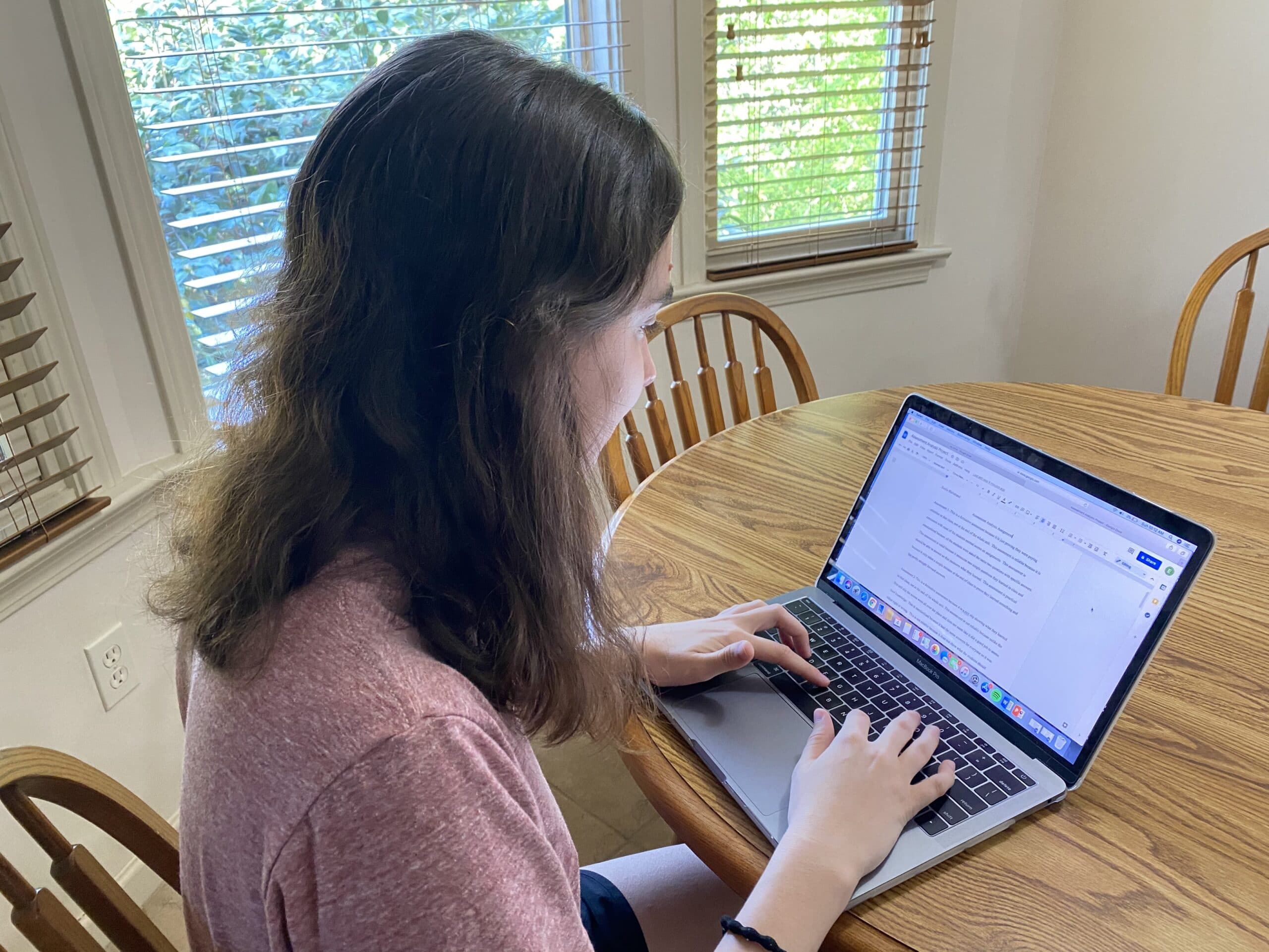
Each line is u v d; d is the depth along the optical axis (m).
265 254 0.56
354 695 0.42
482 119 0.45
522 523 0.49
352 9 1.61
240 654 0.44
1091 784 0.67
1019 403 1.43
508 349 0.46
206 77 1.48
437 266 0.46
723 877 0.64
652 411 1.53
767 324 1.63
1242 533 1.01
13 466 1.16
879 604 0.85
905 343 2.56
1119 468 1.18
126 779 1.40
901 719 0.68
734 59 2.07
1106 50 2.28
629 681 0.65
